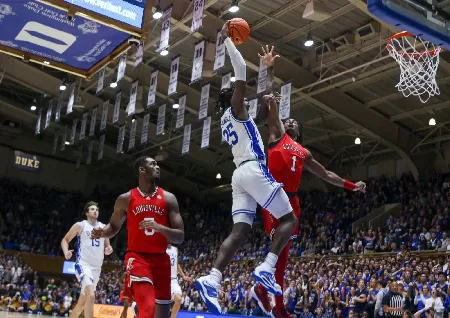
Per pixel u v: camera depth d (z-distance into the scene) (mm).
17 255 32375
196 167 40156
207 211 40531
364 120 26094
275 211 4156
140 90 26766
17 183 37781
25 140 38938
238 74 4316
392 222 24297
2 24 9883
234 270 25203
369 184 30000
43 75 28219
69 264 30562
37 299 26406
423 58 12984
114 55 10758
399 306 13547
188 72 26922
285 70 23016
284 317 4543
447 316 13359
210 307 3764
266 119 5000
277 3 19844
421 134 28188
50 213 37750
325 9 17969
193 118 31359
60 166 40344
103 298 27422
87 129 36031
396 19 6613
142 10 9586
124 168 42094
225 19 21672
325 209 30406
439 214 22188
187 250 34875
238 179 4234
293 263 23906
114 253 37375
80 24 9773
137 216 5402
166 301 5434
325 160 33906
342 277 17391
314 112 28062
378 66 22625
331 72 23531
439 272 14586
